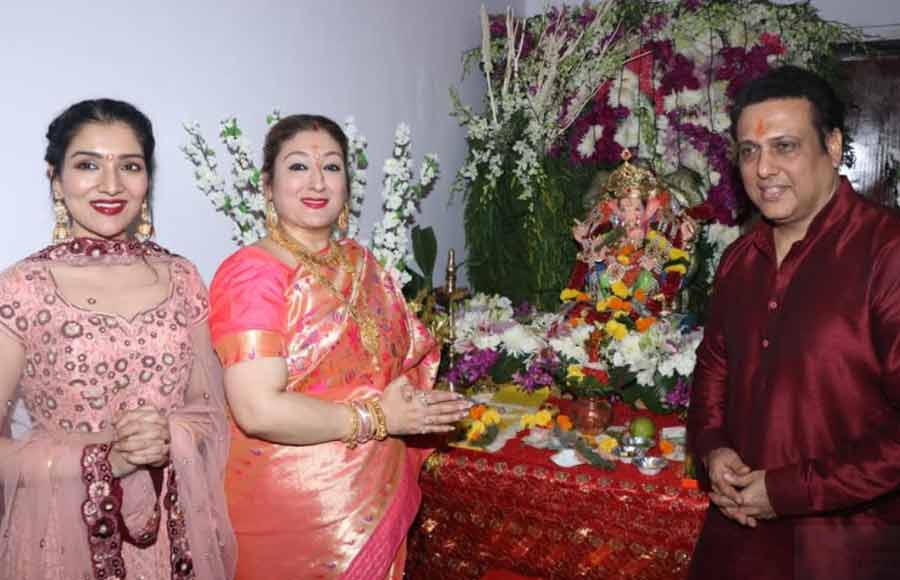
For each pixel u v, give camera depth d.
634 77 3.36
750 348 1.50
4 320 1.31
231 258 1.62
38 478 1.30
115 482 1.34
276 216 1.71
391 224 2.27
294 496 1.59
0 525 1.32
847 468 1.33
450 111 3.51
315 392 1.61
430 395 1.65
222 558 1.56
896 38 3.80
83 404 1.36
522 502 2.12
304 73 2.49
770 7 3.19
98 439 1.34
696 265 3.08
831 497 1.34
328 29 2.60
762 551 1.48
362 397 1.63
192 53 2.03
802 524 1.43
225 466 1.62
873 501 1.39
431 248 2.72
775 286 1.47
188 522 1.49
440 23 3.39
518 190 3.46
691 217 3.09
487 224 3.51
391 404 1.62
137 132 1.42
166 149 1.97
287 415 1.49
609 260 3.02
